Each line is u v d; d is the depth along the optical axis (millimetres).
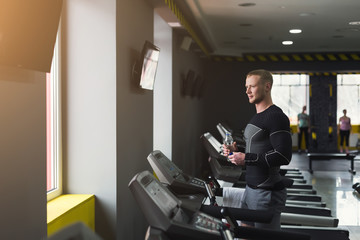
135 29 4215
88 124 3596
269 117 2650
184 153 7832
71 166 3623
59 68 3553
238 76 12266
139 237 4426
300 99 15641
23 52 2061
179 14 5844
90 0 3580
